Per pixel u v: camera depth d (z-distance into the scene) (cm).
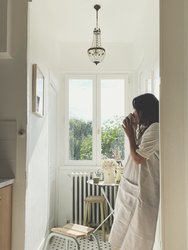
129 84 423
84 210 371
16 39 193
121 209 218
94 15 335
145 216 196
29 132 215
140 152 199
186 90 173
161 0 180
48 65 315
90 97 425
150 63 291
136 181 212
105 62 416
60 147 417
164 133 176
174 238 172
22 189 188
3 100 193
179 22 179
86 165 415
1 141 191
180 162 175
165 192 174
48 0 294
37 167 254
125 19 345
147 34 308
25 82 193
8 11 188
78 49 417
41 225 279
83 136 423
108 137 421
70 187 400
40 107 260
